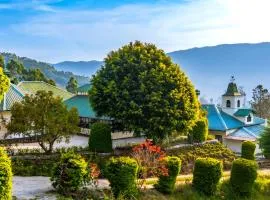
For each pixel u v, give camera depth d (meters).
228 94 59.19
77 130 29.27
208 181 25.20
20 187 21.66
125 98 31.78
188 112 33.03
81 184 20.81
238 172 26.58
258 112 85.19
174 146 35.94
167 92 32.38
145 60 32.91
